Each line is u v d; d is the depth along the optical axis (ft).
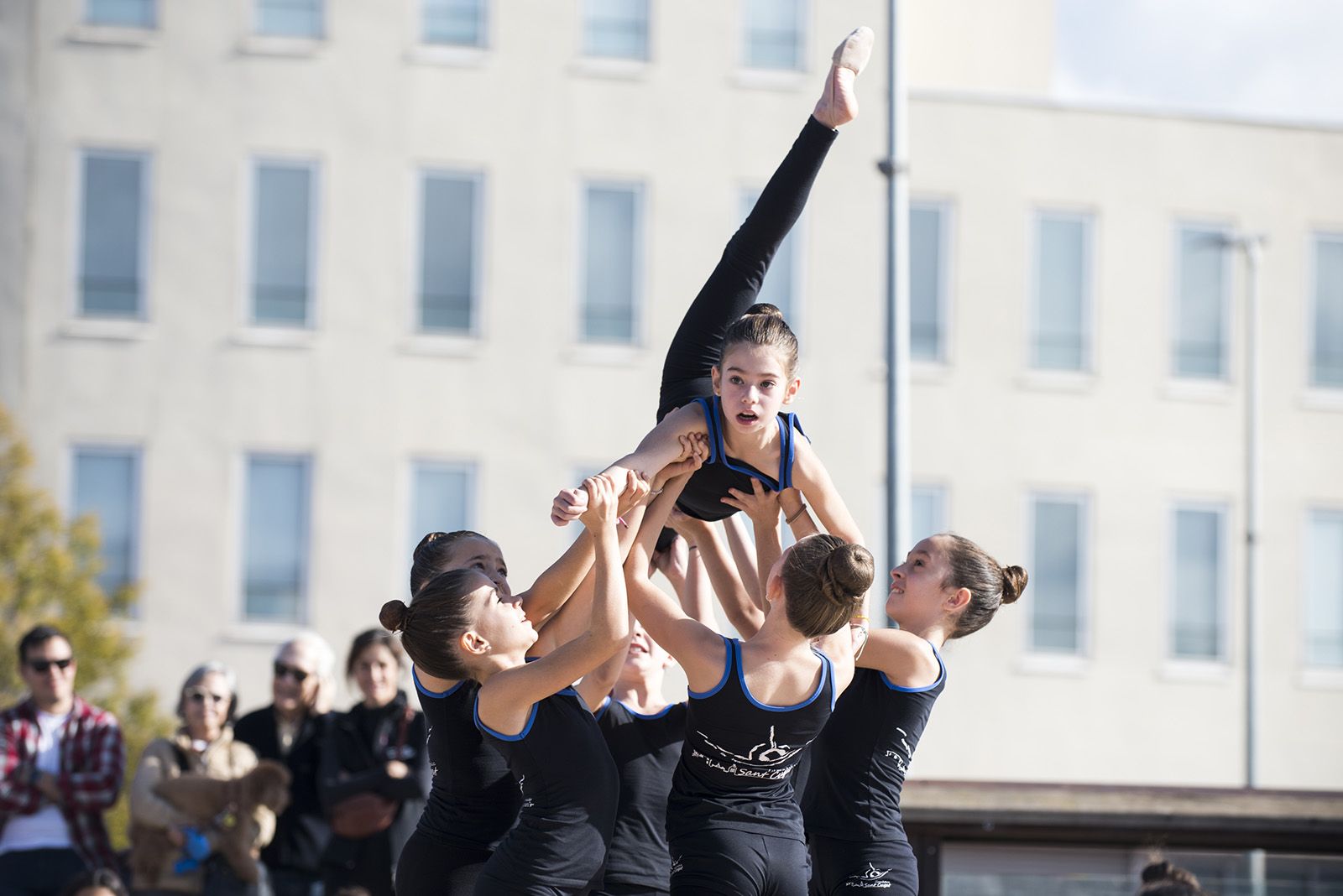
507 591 33.17
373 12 129.39
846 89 35.12
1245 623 141.08
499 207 130.00
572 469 130.21
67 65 126.93
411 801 51.90
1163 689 139.13
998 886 45.01
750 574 38.19
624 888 35.55
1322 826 45.65
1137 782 138.00
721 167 132.05
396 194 129.18
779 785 31.22
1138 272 140.56
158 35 127.75
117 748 55.21
